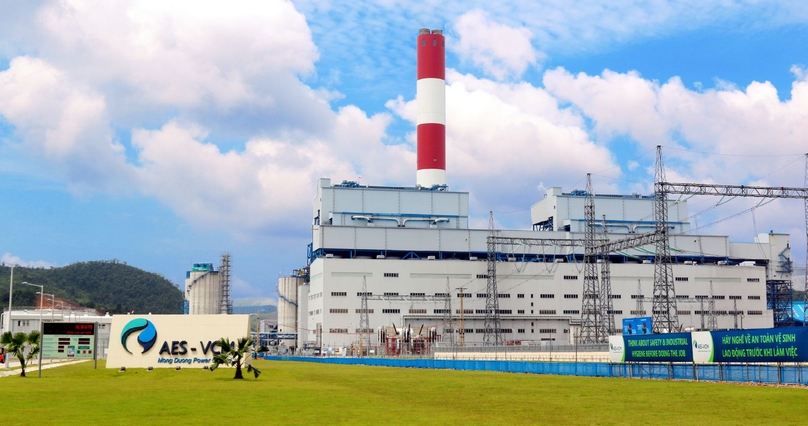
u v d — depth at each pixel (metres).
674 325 147.75
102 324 180.25
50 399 51.84
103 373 86.12
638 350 82.00
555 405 48.88
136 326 91.94
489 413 43.91
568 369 91.38
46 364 116.12
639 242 168.62
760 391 57.28
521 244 199.50
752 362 66.38
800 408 45.19
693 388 61.97
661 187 143.12
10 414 41.88
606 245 177.00
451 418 41.25
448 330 199.50
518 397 55.66
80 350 91.69
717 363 70.38
